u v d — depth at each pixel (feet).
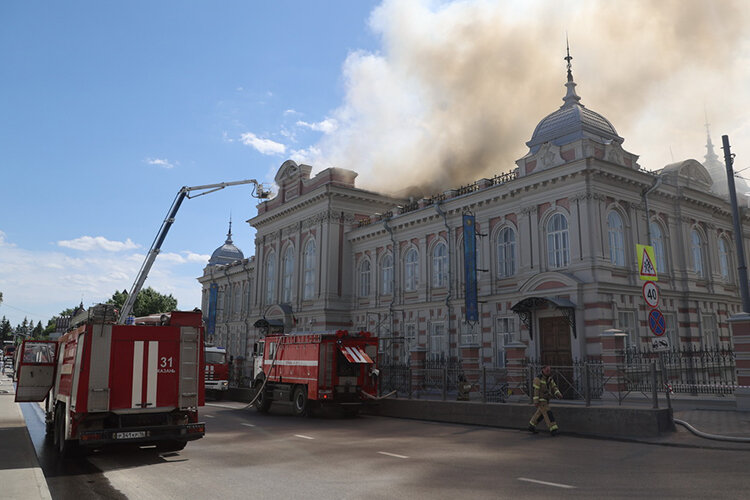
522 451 40.91
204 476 32.91
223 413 75.31
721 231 107.14
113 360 38.37
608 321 78.18
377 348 71.82
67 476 33.53
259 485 30.19
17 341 342.23
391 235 120.06
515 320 89.81
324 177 133.80
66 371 42.01
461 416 60.90
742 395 55.52
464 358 73.36
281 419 67.31
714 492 26.78
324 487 29.45
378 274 123.85
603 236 81.20
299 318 136.26
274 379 77.10
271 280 153.89
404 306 114.21
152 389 39.19
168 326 40.45
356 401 69.62
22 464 35.55
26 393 48.96
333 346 68.90
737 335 57.06
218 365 101.96
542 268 86.43
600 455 38.40
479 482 30.17
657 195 92.94
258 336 153.38
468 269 93.76
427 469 34.12
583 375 55.06
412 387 77.97
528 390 58.54
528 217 89.76
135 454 41.11
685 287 93.50
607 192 83.61
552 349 82.84
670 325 90.27
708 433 43.21
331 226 130.82
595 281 78.07
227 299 194.18
